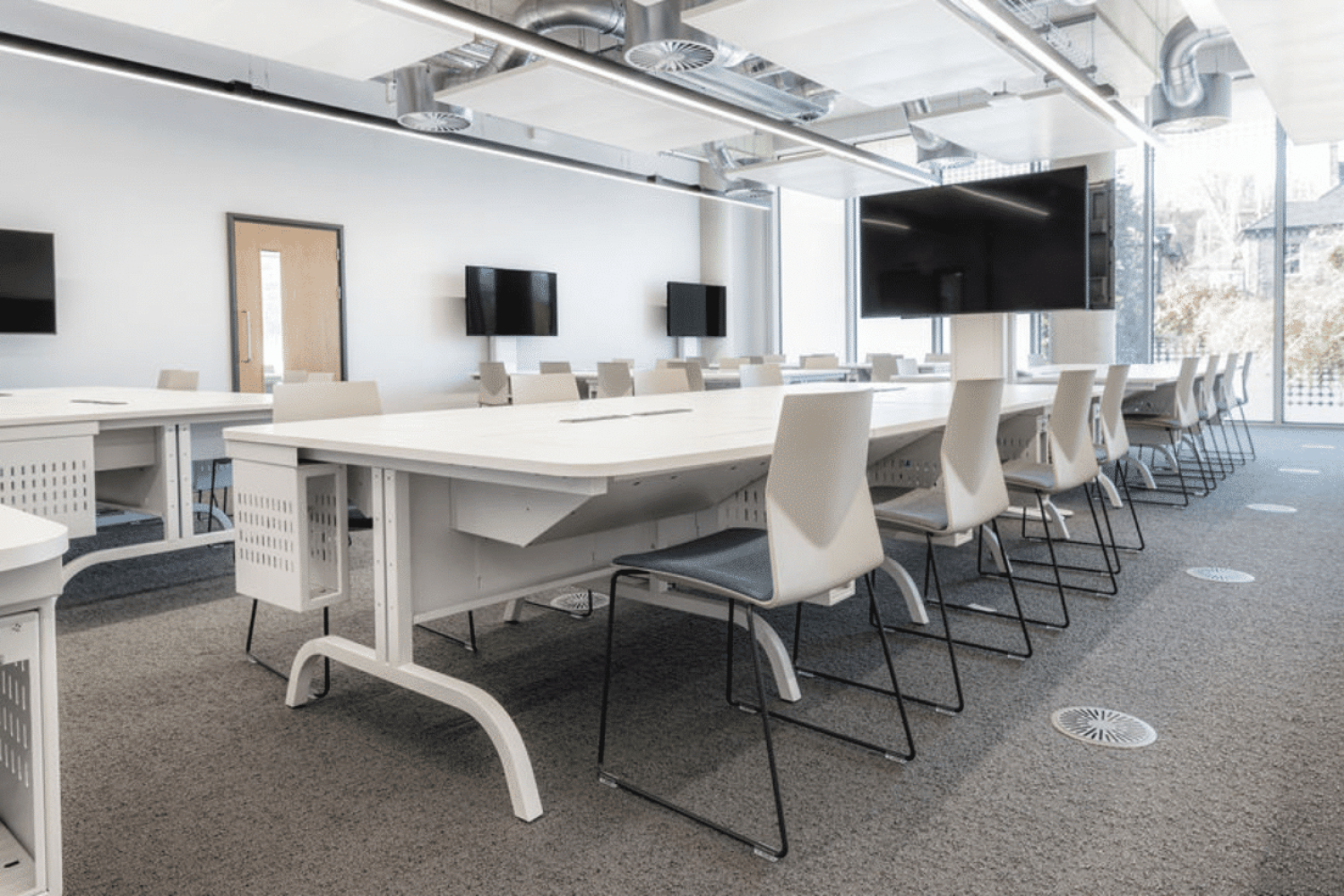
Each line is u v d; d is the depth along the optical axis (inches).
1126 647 107.2
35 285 255.9
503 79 247.0
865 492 74.4
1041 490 117.7
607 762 77.7
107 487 149.9
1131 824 66.2
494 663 104.2
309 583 84.7
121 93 277.9
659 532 103.7
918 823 66.7
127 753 80.3
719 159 396.2
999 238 166.2
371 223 346.0
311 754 80.1
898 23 212.1
